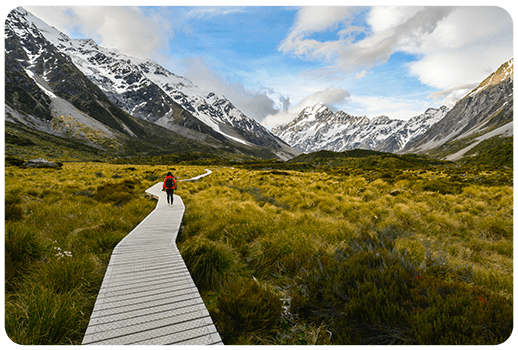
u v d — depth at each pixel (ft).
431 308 9.96
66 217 27.76
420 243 20.93
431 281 11.89
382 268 13.76
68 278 13.88
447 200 40.11
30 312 10.31
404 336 9.38
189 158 488.44
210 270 16.43
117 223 27.53
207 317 11.08
